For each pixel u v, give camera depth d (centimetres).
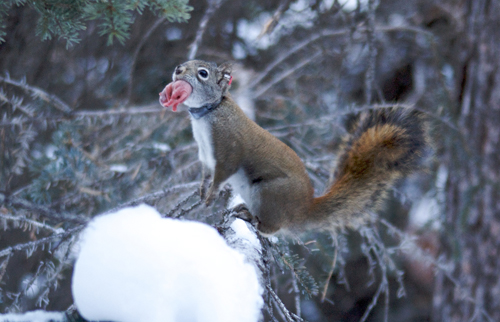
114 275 236
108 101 959
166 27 1044
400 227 1071
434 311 1093
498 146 956
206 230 272
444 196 864
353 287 1439
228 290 251
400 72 1235
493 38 979
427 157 611
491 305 983
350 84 1116
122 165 756
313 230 599
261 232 549
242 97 880
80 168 654
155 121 819
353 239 1018
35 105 729
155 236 248
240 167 558
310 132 888
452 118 800
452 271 1006
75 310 283
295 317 392
